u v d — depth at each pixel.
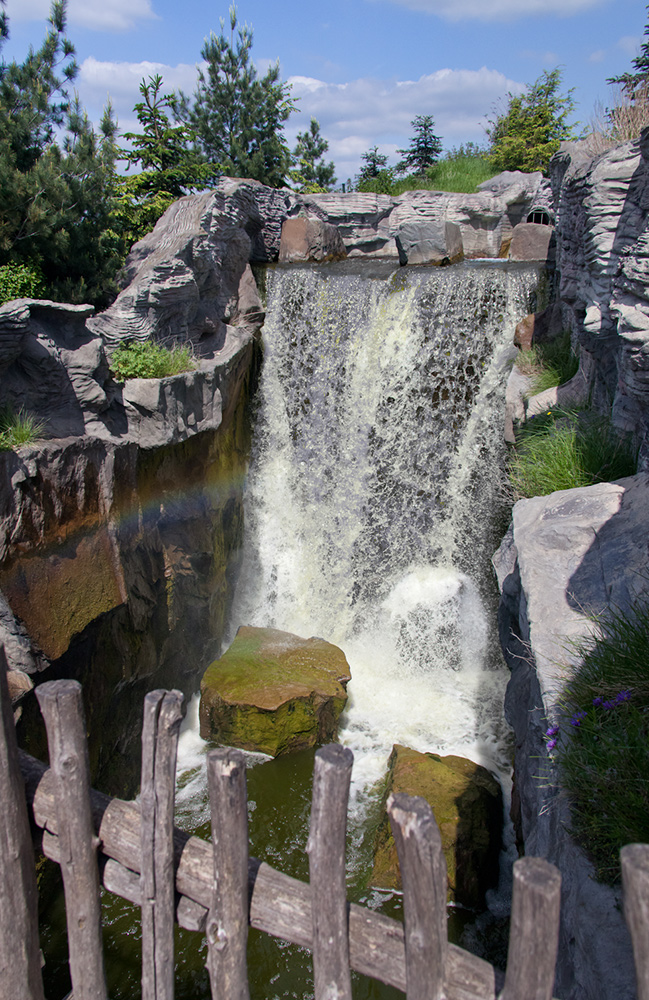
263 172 21.91
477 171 18.94
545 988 1.71
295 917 2.19
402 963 2.04
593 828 3.01
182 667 8.95
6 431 6.05
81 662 6.48
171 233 10.12
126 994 5.13
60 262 10.52
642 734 3.15
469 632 10.03
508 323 10.07
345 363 11.09
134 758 7.69
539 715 4.22
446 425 10.54
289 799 7.16
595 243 6.11
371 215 15.63
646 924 1.53
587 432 6.56
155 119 16.06
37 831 2.72
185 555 8.84
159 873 2.31
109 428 7.49
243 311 11.21
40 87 9.73
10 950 2.54
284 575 11.59
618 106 8.46
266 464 11.87
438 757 7.15
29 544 5.77
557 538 4.80
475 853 5.91
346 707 8.97
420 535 10.90
